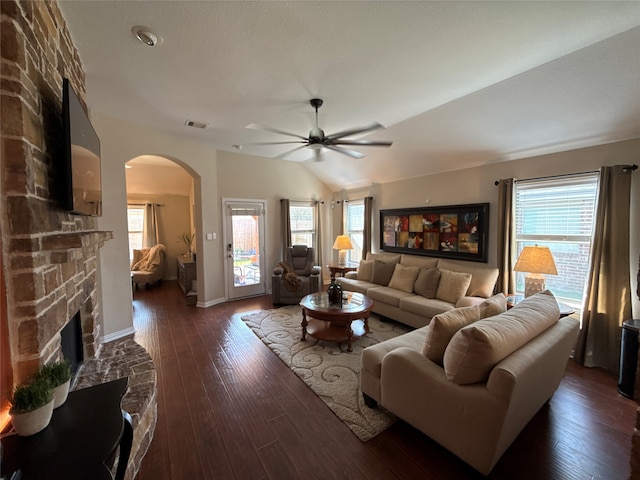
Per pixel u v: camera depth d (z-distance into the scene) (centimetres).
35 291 121
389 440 183
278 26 177
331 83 252
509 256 348
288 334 353
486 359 147
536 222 336
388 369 191
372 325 386
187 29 179
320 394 230
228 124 357
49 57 148
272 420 202
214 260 484
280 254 579
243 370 270
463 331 154
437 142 374
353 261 620
